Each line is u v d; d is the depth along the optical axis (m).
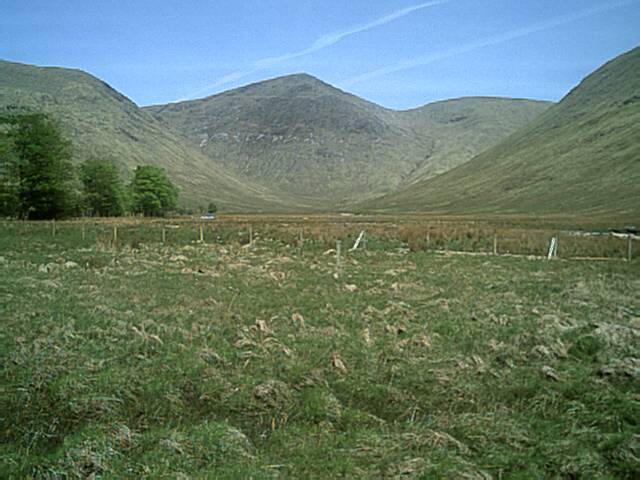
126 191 88.75
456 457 7.13
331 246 36.84
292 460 7.10
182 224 57.94
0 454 7.01
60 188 60.62
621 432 8.09
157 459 6.77
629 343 12.76
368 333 13.12
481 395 9.71
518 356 11.89
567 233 44.91
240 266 24.44
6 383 9.23
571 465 7.11
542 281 22.62
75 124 190.38
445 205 135.38
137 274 21.33
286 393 9.35
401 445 7.46
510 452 7.48
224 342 12.06
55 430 7.93
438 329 13.91
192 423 8.36
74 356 10.52
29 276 19.45
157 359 10.69
